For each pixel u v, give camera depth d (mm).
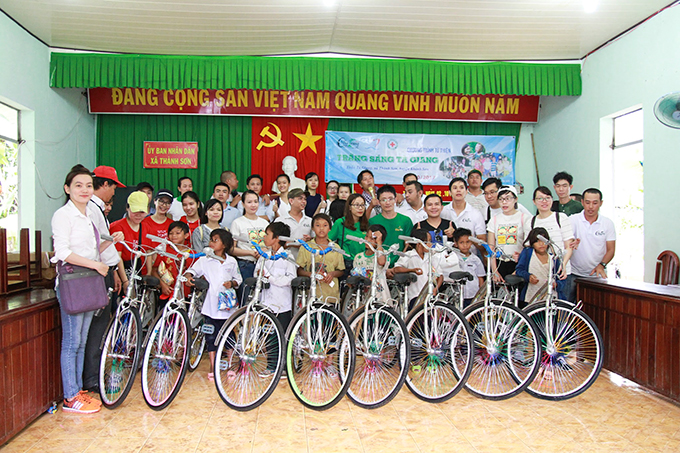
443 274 3721
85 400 2965
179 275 3133
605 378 3660
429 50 5820
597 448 2541
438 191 7125
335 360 3158
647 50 4988
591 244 4223
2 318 2459
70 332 2938
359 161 7070
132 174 6965
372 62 5871
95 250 3014
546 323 3223
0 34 4730
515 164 7312
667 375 3076
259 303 3156
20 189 5344
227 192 4938
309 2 4637
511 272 4082
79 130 6453
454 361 3205
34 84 5359
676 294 3082
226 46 5637
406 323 3178
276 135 7074
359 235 4039
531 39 5512
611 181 5801
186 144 6984
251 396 3180
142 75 5719
